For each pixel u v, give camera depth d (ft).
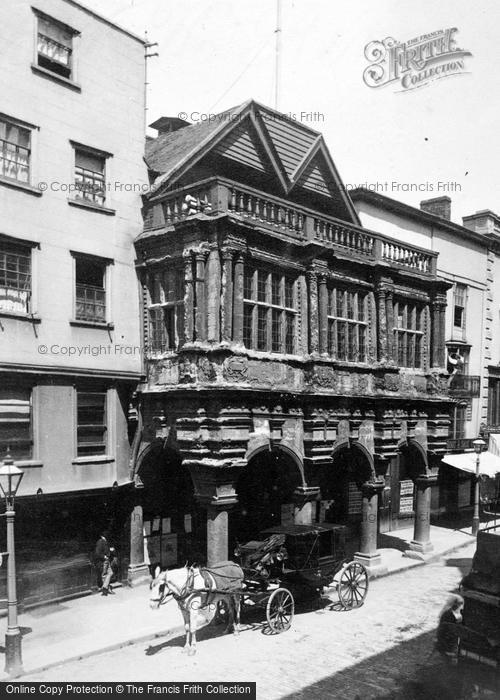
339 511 85.30
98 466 59.52
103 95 61.36
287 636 49.26
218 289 56.29
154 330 63.10
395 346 77.30
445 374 82.94
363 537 71.61
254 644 47.42
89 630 49.70
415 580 68.44
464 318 108.99
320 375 64.59
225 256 56.24
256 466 74.43
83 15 59.62
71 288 58.08
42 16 56.29
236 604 49.57
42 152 56.08
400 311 79.56
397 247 78.48
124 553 62.54
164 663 43.70
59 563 56.80
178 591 45.19
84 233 59.26
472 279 111.34
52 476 55.83
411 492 98.99
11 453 53.47
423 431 79.71
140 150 64.85
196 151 65.72
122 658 44.83
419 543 78.95
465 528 98.99
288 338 64.54
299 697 38.45
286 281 64.49
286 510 77.30
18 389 54.29
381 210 94.27
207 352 55.21
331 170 80.53
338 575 69.36
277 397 60.13
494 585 41.19
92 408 60.08
